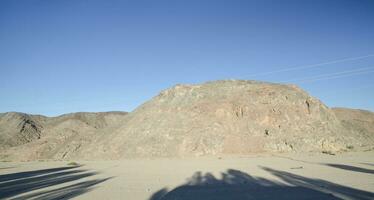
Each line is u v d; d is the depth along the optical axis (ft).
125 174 123.65
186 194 74.23
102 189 85.35
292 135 234.38
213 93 275.39
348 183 84.02
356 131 291.99
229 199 66.59
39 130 453.58
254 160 171.12
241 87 280.92
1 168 181.57
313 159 167.84
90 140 281.33
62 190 85.61
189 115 250.98
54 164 203.21
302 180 92.43
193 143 225.15
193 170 129.18
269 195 69.62
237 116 248.11
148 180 102.47
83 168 159.74
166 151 222.89
